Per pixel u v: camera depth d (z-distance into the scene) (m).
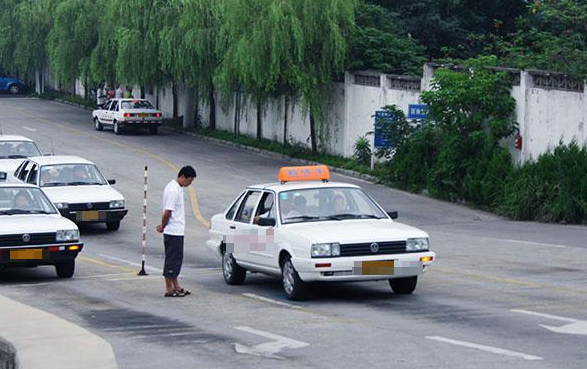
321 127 51.84
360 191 19.89
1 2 93.56
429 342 13.95
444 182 40.62
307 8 49.25
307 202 19.36
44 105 88.06
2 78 99.38
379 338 14.40
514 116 39.69
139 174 47.91
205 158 54.03
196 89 62.56
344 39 50.03
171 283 19.50
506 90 39.88
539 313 16.22
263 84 51.53
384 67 50.62
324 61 50.19
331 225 18.62
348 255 17.56
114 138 63.19
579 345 13.48
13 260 21.59
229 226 21.00
